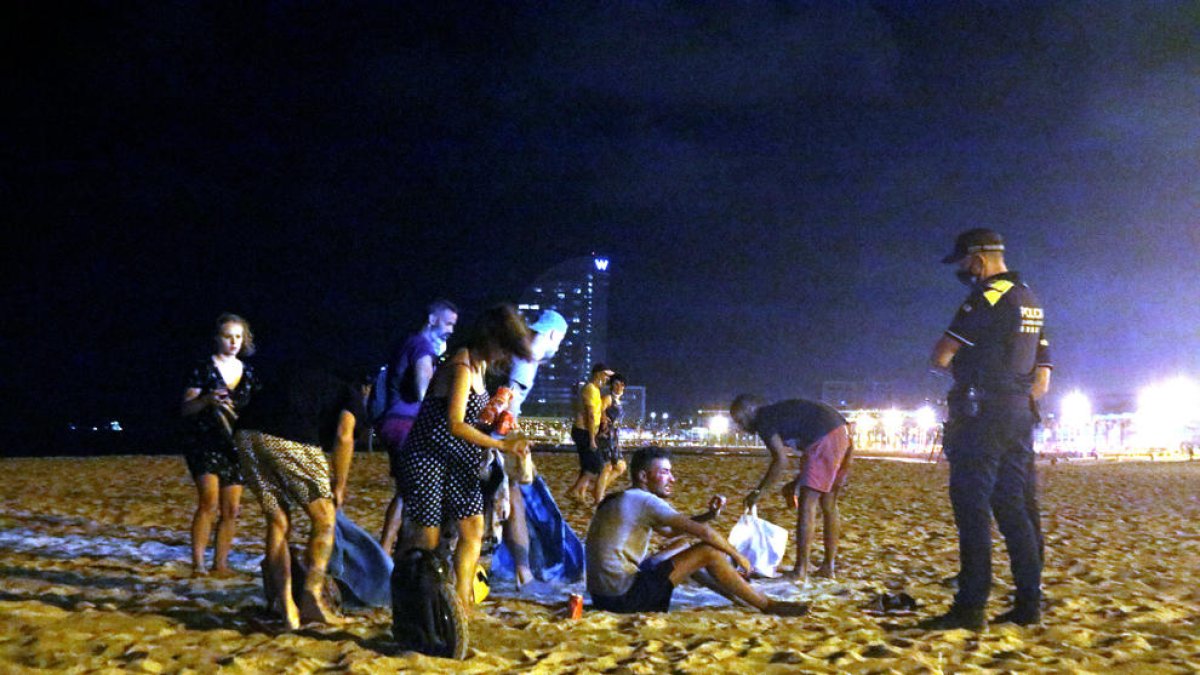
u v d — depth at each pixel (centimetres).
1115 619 668
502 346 593
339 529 650
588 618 628
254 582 722
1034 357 654
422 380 742
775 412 830
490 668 509
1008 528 653
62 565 763
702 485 1670
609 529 665
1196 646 586
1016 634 619
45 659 480
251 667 485
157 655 494
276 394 588
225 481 759
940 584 802
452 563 599
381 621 606
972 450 636
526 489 775
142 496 1337
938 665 532
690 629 606
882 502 1437
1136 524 1212
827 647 565
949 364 663
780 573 836
